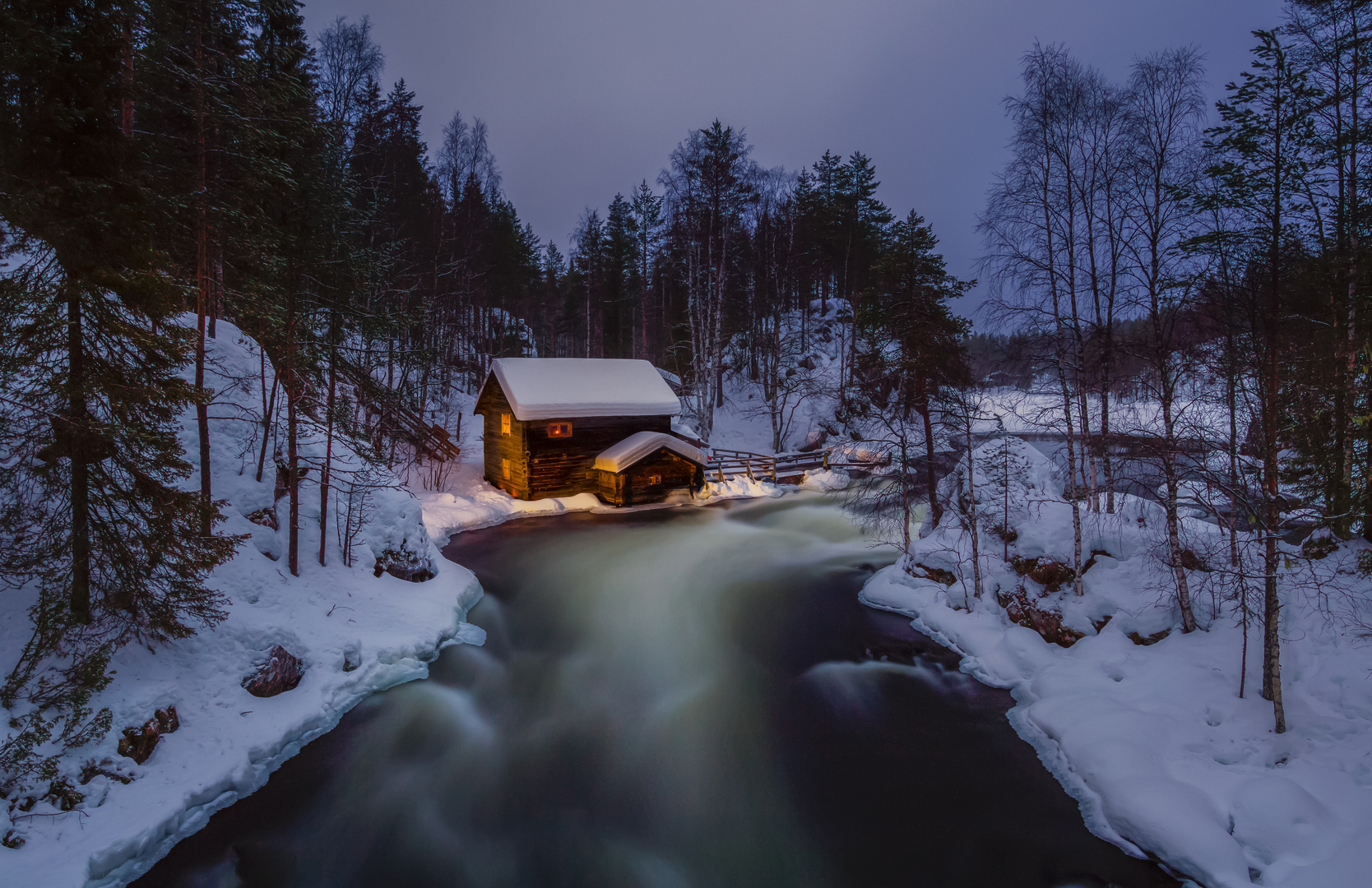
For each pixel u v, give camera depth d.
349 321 13.73
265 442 13.20
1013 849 7.35
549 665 12.30
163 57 10.90
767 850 7.53
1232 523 10.40
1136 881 6.76
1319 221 10.09
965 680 11.62
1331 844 6.26
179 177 11.72
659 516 23.70
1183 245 10.87
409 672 11.33
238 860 7.05
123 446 8.20
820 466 32.00
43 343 7.40
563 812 8.17
